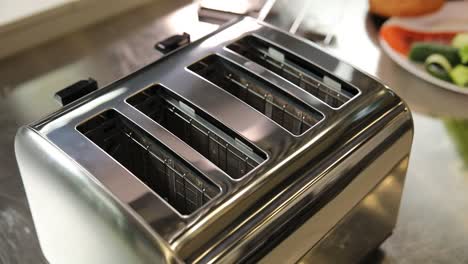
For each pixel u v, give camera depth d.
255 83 0.57
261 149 0.49
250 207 0.44
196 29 0.90
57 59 0.85
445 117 0.78
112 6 0.92
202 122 0.52
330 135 0.50
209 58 0.59
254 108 0.57
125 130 0.52
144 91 0.54
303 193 0.47
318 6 0.96
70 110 0.52
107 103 0.53
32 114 0.77
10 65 0.84
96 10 0.91
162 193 0.53
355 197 0.51
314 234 0.49
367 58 0.88
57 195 0.48
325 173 0.48
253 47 0.62
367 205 0.54
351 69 0.58
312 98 0.54
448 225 0.65
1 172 0.69
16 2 0.86
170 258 0.41
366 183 0.52
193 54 0.59
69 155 0.47
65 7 0.87
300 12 0.94
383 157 0.53
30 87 0.81
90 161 0.47
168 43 0.65
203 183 0.47
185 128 0.54
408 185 0.69
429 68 0.85
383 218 0.59
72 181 0.46
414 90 0.83
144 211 0.43
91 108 0.52
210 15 0.91
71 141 0.49
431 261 0.62
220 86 0.60
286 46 0.61
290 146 0.49
